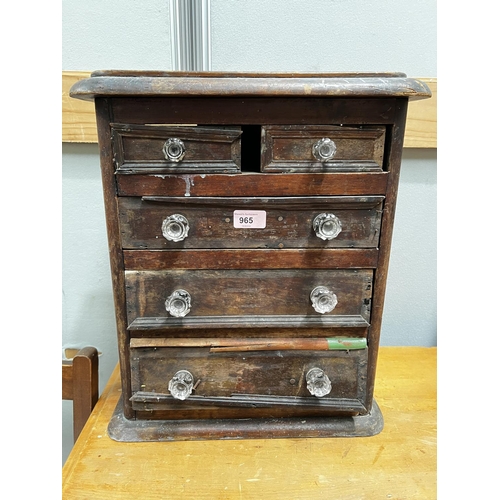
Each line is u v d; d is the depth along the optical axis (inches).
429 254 42.6
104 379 43.3
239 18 36.7
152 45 36.8
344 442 26.9
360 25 37.4
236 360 27.0
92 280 41.3
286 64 37.7
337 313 26.7
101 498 22.3
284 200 24.5
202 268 25.6
